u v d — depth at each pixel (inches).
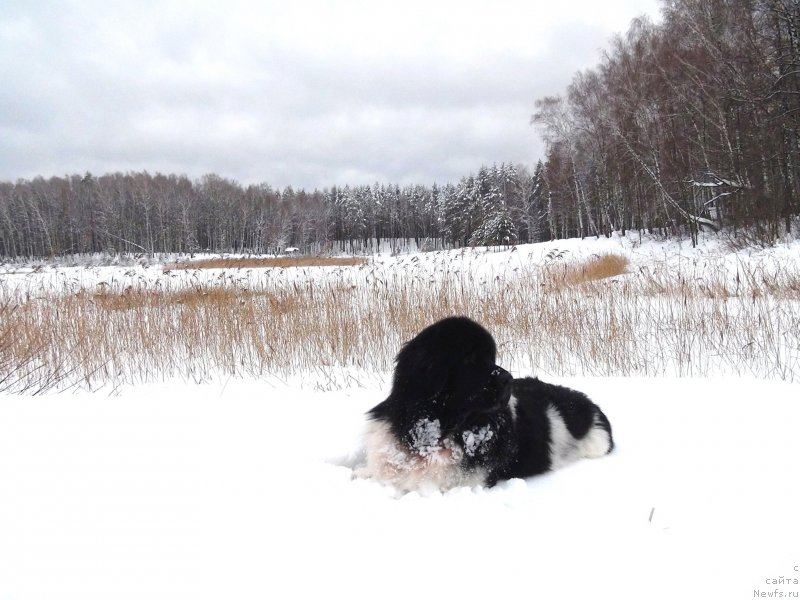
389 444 129.3
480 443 126.8
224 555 85.3
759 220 889.5
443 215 2765.7
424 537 95.0
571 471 137.3
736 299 360.5
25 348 254.7
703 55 1062.4
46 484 105.1
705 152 1069.1
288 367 272.2
